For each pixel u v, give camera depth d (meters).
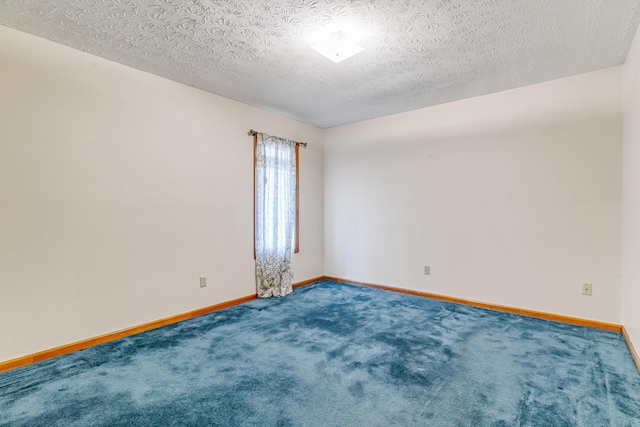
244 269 3.90
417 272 4.17
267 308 3.61
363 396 1.88
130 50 2.62
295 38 2.42
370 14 2.12
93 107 2.69
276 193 4.20
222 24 2.24
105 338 2.72
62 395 1.91
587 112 3.03
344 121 4.71
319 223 5.05
